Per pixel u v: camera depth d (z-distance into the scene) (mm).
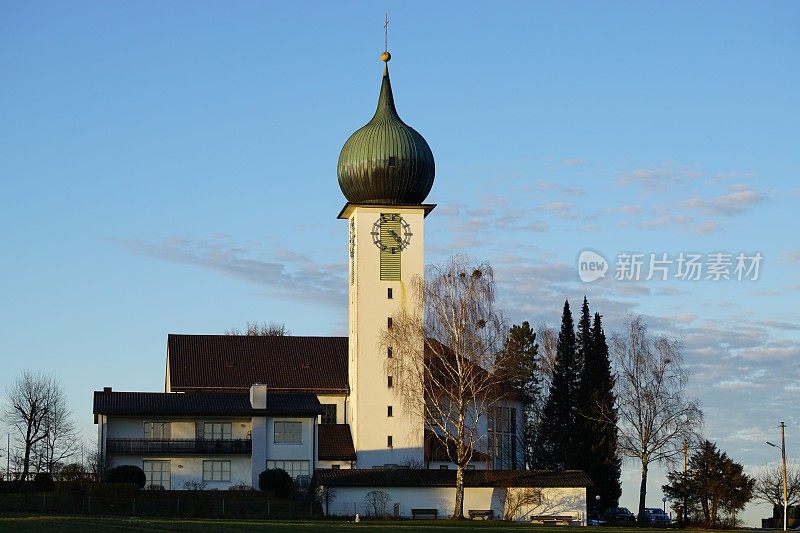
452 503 109562
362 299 124000
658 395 115625
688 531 97500
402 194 126000
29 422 127312
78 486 104125
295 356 134375
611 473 127438
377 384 123062
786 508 126438
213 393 128750
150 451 116438
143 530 74750
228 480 117812
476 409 113500
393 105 128625
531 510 110125
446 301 109312
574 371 131125
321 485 108188
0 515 87562
